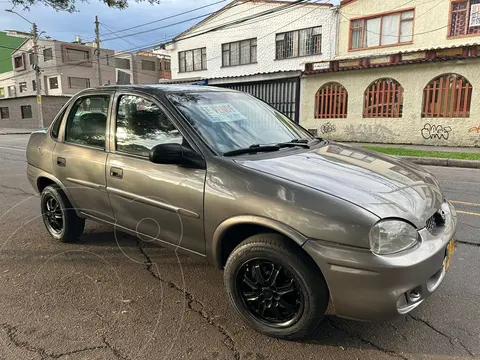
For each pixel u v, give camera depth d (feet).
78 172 12.29
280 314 8.36
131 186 10.56
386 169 9.53
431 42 59.72
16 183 25.46
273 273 8.26
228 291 8.89
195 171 9.23
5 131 100.53
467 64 44.11
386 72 50.11
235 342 8.34
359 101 53.06
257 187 8.24
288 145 10.58
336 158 9.87
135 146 10.82
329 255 7.32
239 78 66.80
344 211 7.33
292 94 60.39
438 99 46.98
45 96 110.93
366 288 7.17
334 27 70.90
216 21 91.25
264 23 82.69
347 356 7.88
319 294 7.69
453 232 8.69
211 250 9.15
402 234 7.39
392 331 8.71
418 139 48.93
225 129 10.32
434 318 9.18
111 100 11.80
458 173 29.73
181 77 101.96
